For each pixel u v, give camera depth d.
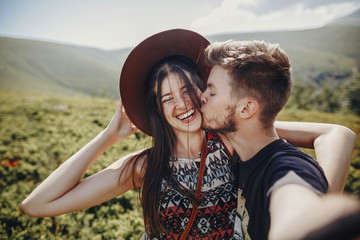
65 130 8.13
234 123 1.12
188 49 1.51
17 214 3.13
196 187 1.26
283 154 0.97
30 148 6.04
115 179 1.32
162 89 1.31
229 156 1.35
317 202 0.60
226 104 1.09
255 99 1.05
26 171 4.66
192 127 1.30
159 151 1.34
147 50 1.43
